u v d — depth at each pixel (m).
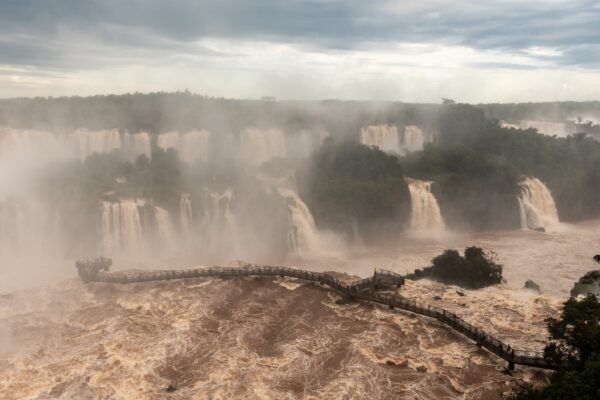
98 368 44.53
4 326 52.78
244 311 54.97
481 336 45.97
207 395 40.66
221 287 60.50
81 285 62.97
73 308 56.91
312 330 50.59
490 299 57.53
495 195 116.62
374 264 88.31
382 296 56.38
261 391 40.78
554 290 73.31
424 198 113.25
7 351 47.84
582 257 91.31
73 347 48.34
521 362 42.34
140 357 46.03
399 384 41.25
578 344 36.84
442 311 51.34
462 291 60.69
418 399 39.25
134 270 67.62
